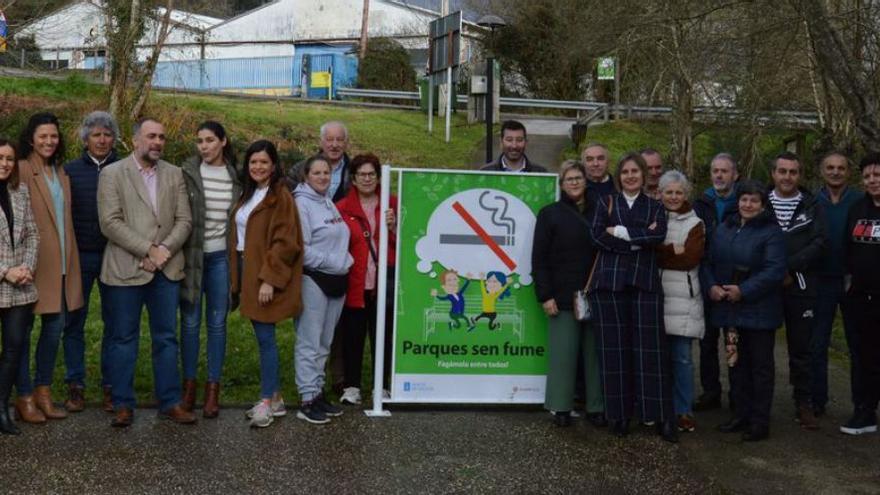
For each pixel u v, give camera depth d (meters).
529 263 6.75
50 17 25.59
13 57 23.72
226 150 6.41
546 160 19.30
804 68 12.43
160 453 5.57
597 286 6.26
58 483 5.04
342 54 34.16
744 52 12.50
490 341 6.74
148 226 5.96
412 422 6.45
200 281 6.23
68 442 5.69
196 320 6.29
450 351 6.70
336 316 6.49
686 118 17.56
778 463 5.83
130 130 15.17
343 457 5.65
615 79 24.27
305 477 5.29
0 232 5.64
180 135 15.46
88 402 6.52
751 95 13.88
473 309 6.72
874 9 9.54
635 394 6.23
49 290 5.93
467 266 6.71
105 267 6.02
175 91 21.14
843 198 6.90
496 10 30.53
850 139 12.52
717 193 7.04
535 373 6.79
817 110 14.05
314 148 17.06
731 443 6.23
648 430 6.47
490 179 6.71
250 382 7.27
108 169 5.99
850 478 5.59
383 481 5.29
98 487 5.01
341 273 6.37
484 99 23.02
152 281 6.07
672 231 6.34
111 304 6.02
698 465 5.75
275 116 19.84
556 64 29.28
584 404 7.00
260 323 6.13
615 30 14.07
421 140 20.11
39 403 6.12
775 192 6.91
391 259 6.97
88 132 6.20
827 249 6.75
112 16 15.82
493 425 6.46
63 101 16.31
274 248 6.02
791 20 9.75
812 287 6.67
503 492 5.20
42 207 5.93
